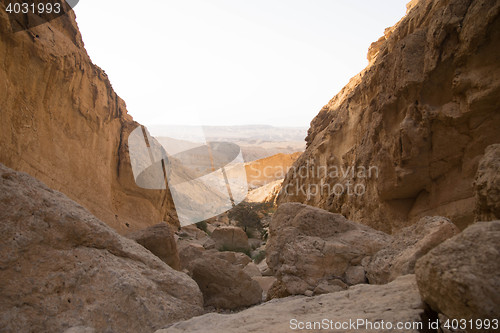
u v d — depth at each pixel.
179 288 5.43
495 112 8.85
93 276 4.27
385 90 12.40
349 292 4.29
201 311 5.34
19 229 3.88
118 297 4.27
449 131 9.73
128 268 4.93
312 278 6.06
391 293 3.92
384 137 11.96
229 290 7.64
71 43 12.29
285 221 7.31
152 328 4.35
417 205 11.24
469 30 8.78
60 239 4.26
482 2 8.56
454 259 2.37
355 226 7.09
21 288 3.57
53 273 3.90
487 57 8.68
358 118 16.94
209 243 18.22
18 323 3.35
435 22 9.91
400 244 5.90
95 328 3.79
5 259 3.59
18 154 9.44
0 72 8.75
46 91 10.91
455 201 9.86
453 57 9.51
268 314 3.83
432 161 10.30
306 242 6.52
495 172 3.91
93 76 14.33
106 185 14.59
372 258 6.18
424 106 10.05
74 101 12.59
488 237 2.38
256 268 12.64
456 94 9.48
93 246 4.76
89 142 13.69
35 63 10.08
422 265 2.65
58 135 11.69
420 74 10.33
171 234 8.71
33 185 4.66
